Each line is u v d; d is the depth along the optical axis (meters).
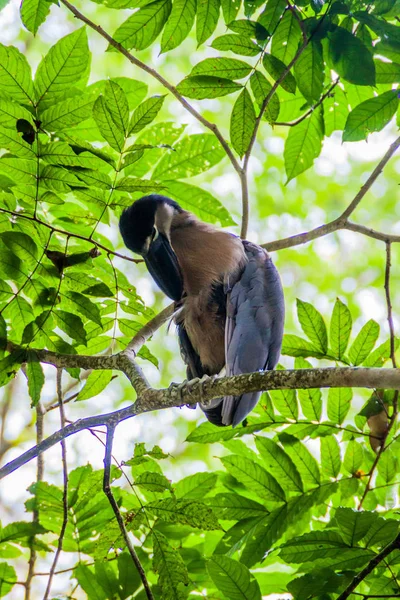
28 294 8.34
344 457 8.54
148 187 7.82
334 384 6.06
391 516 8.28
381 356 8.75
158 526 8.30
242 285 9.49
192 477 8.40
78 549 8.14
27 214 8.40
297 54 8.24
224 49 8.58
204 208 10.05
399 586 6.98
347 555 6.94
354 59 8.20
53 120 7.63
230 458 8.33
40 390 8.27
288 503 8.26
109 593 7.78
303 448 8.45
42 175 7.82
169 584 7.02
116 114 7.45
